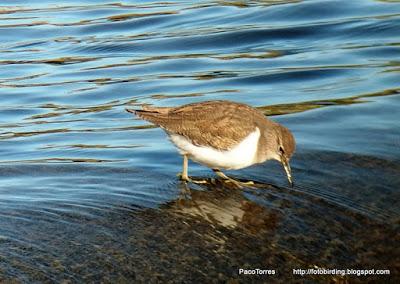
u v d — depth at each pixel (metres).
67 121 18.22
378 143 14.90
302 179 13.50
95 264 10.76
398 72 19.77
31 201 12.93
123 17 27.70
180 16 27.36
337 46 22.89
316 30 24.42
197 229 11.80
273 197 12.84
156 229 11.80
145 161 14.84
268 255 11.00
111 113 18.66
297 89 19.34
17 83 21.62
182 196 13.01
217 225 11.91
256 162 13.41
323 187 13.13
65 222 12.09
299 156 14.48
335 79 19.94
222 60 22.70
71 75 22.17
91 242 11.38
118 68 22.59
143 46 24.56
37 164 14.92
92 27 26.62
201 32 25.31
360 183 13.20
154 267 10.69
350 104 17.44
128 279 10.38
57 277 10.42
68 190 13.41
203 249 11.17
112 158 15.11
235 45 24.19
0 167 14.80
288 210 12.35
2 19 27.92
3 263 10.77
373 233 11.55
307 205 12.48
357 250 11.12
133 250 11.15
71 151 15.73
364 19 24.91
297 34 24.42
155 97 19.50
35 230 11.80
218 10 27.72
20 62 23.55
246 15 26.70
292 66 21.42
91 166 14.66
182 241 11.41
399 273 10.59
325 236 11.50
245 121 13.08
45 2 30.19
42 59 23.83
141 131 16.92
